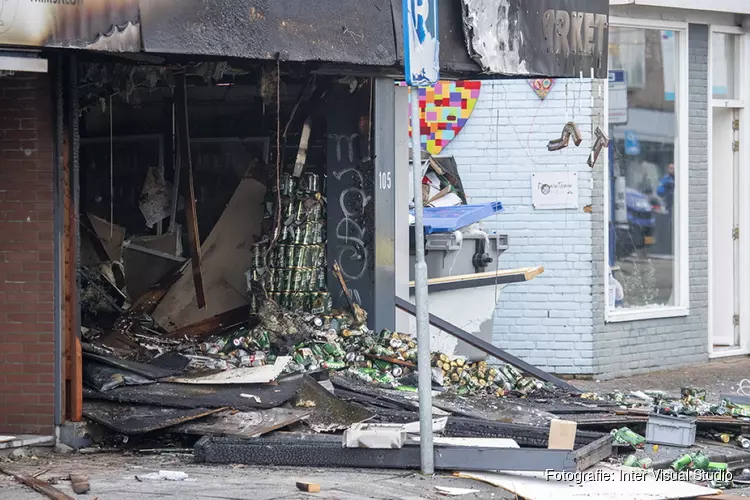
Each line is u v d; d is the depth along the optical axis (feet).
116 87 42.50
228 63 42.78
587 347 57.67
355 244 47.32
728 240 65.36
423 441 34.27
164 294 47.73
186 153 48.98
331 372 42.96
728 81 64.59
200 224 50.65
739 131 64.90
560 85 57.36
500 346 58.29
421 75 33.19
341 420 38.32
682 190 61.98
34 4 32.30
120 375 39.65
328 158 47.62
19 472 33.81
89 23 32.94
